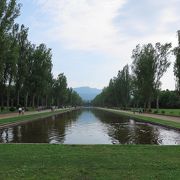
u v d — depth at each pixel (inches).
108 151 617.9
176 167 468.4
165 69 3452.3
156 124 1849.2
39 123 1991.9
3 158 533.3
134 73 3690.9
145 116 2650.1
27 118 2190.0
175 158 543.2
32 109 4042.8
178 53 2497.5
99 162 505.0
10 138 1140.5
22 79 3223.4
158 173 429.4
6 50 2044.8
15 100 4785.9
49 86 4628.4
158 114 2962.6
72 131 1467.8
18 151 609.6
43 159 526.6
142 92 3506.4
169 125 1609.3
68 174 423.2
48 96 5684.1
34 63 3631.9
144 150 634.2
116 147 677.3
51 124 1925.4
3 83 2923.2
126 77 5275.6
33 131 1430.9
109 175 418.6
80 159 528.7
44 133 1344.7
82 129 1583.4
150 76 3425.2
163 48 3442.4
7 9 1891.0
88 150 629.9
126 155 570.9
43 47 3705.7
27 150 623.8
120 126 1795.0
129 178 402.3
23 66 3201.3
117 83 5511.8
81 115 3496.6
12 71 2866.6
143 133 1364.4
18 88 3255.4
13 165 479.5
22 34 3191.4
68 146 690.2
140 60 3481.8
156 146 698.8
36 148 654.5
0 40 1908.2
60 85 5900.6
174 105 5423.2
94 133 1374.3
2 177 405.4
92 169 454.6
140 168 461.7
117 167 467.8
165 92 5659.5
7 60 2733.8
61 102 6712.6
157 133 1353.3
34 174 422.3
